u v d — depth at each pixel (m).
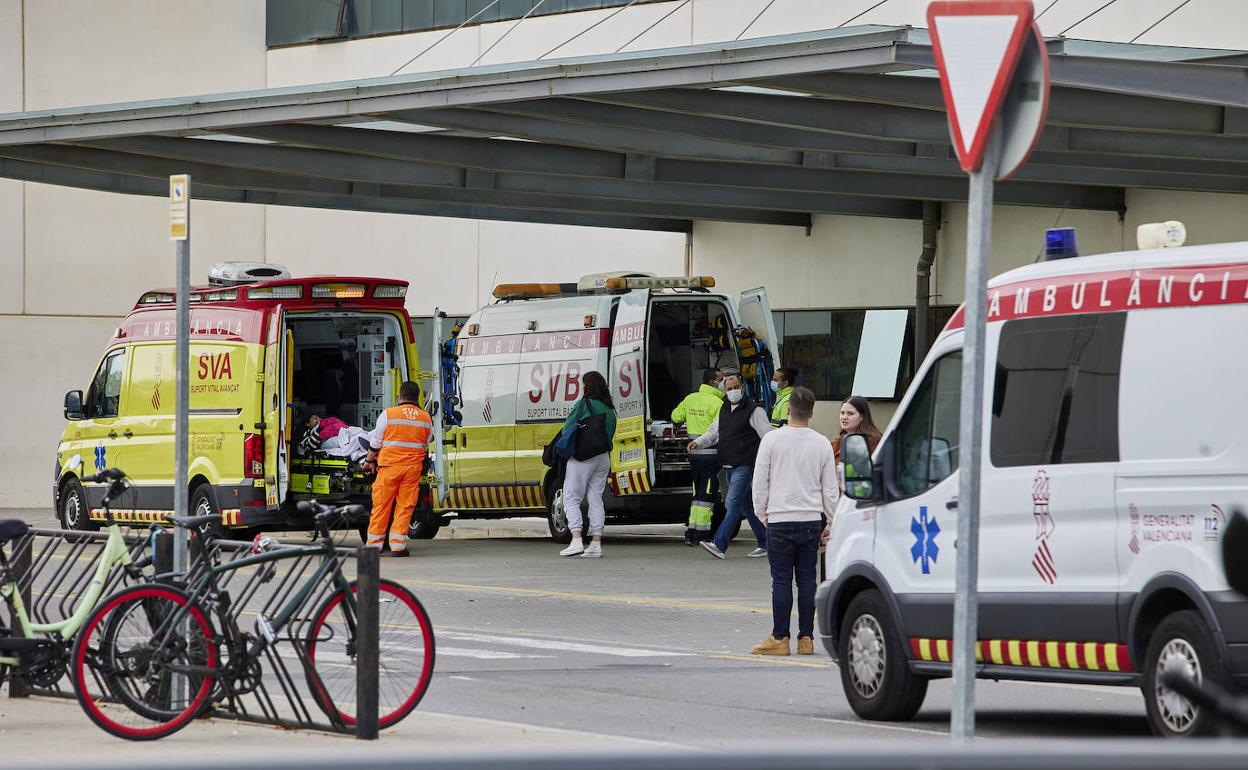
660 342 57.72
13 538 24.34
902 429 26.05
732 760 6.65
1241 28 53.16
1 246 84.06
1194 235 58.94
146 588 23.17
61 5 84.38
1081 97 44.66
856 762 6.62
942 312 67.00
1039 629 22.95
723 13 68.50
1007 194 60.44
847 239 70.06
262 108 50.97
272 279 54.28
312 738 23.06
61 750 22.05
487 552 56.03
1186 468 21.06
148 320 57.44
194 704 23.33
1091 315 22.55
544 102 48.50
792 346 72.06
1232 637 20.27
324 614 23.55
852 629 26.58
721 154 55.62
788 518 32.84
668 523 63.22
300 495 54.78
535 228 79.38
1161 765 6.54
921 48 39.06
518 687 29.20
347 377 56.53
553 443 53.50
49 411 84.62
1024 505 23.25
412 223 82.94
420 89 47.81
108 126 53.94
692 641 35.34
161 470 55.75
